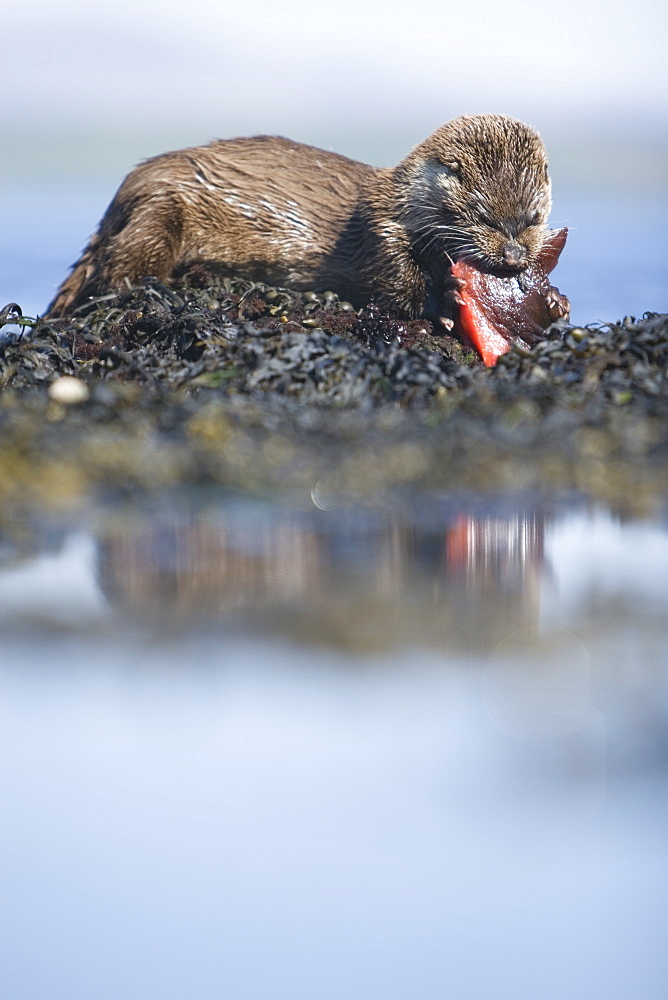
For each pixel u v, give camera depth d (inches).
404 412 594.2
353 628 344.8
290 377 645.9
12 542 430.9
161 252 1123.3
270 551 420.5
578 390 603.5
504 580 386.6
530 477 498.3
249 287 1016.9
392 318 942.4
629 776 266.4
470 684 307.3
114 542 434.3
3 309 784.3
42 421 545.0
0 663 326.0
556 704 293.4
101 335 863.7
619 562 409.1
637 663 315.6
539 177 1062.4
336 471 503.8
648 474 497.4
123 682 314.0
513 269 985.5
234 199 1134.4
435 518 462.6
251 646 335.6
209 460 507.2
